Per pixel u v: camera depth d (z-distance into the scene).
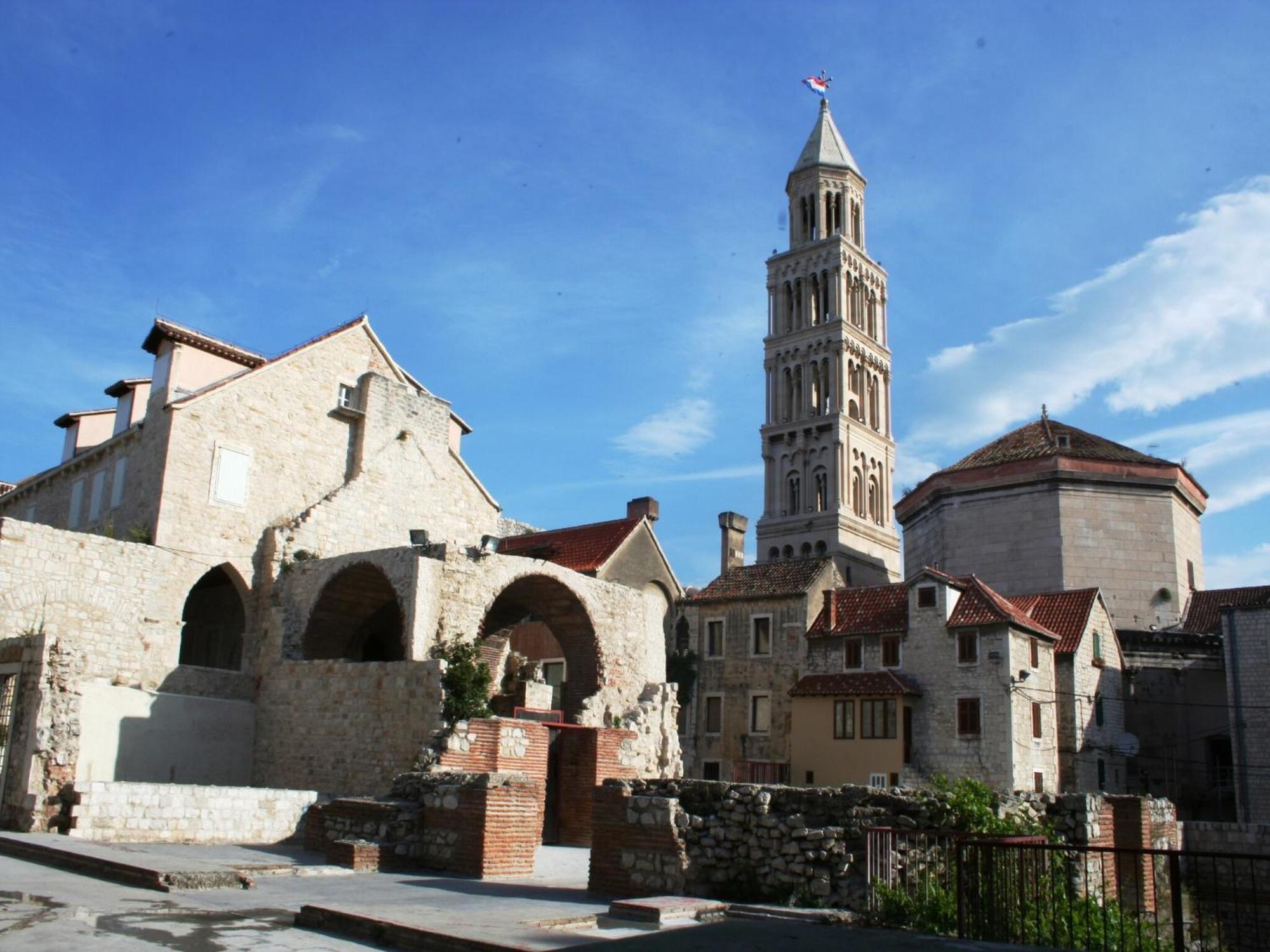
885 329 121.12
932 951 11.80
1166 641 53.47
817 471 108.94
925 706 46.84
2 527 31.19
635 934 12.89
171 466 36.25
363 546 40.72
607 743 31.70
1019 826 17.14
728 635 55.50
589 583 38.44
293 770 32.25
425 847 21.05
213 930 12.52
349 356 42.94
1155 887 12.48
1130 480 59.03
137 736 31.36
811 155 121.56
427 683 29.44
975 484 62.09
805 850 16.66
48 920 12.50
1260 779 43.75
